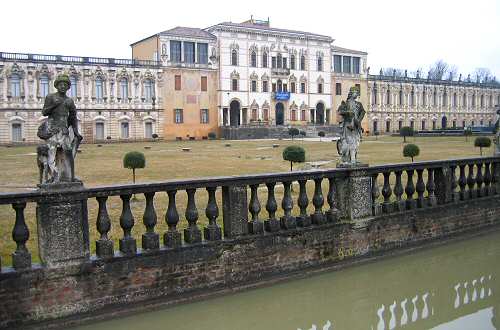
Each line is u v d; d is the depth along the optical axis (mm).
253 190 9117
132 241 7863
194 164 32562
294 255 9562
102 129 80125
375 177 10914
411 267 10883
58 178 7320
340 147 10633
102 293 7570
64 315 7285
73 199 7328
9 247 10156
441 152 41531
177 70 85875
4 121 70938
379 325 8312
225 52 89938
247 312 8742
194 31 89062
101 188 7539
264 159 36656
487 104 129625
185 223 12281
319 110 102438
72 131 7516
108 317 7566
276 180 9312
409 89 114125
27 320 7035
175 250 8180
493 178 13656
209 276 8539
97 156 41938
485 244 12492
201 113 88750
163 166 31141
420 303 9180
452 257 11586
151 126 84312
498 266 10969
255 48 93062
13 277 6922
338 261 10211
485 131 87938
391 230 11086
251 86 93062
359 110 10555
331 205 10305
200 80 88250
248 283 8961
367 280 10125
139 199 16266
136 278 7840
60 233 7246
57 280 7230
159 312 7977
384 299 9305
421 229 11664
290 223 9539
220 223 11836
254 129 87250
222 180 8625
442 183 12234
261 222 9172
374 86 108625
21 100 71750
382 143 59031
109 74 79625
